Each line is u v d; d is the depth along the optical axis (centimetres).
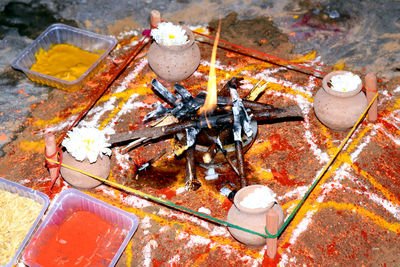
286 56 152
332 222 123
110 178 131
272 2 164
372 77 132
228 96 130
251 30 158
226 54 152
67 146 122
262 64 150
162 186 129
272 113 126
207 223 124
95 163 124
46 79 145
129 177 131
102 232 122
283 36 156
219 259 119
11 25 161
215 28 159
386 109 141
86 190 129
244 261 119
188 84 146
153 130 126
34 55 150
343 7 162
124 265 119
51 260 118
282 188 128
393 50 152
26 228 121
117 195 128
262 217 114
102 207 122
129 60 152
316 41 155
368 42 154
